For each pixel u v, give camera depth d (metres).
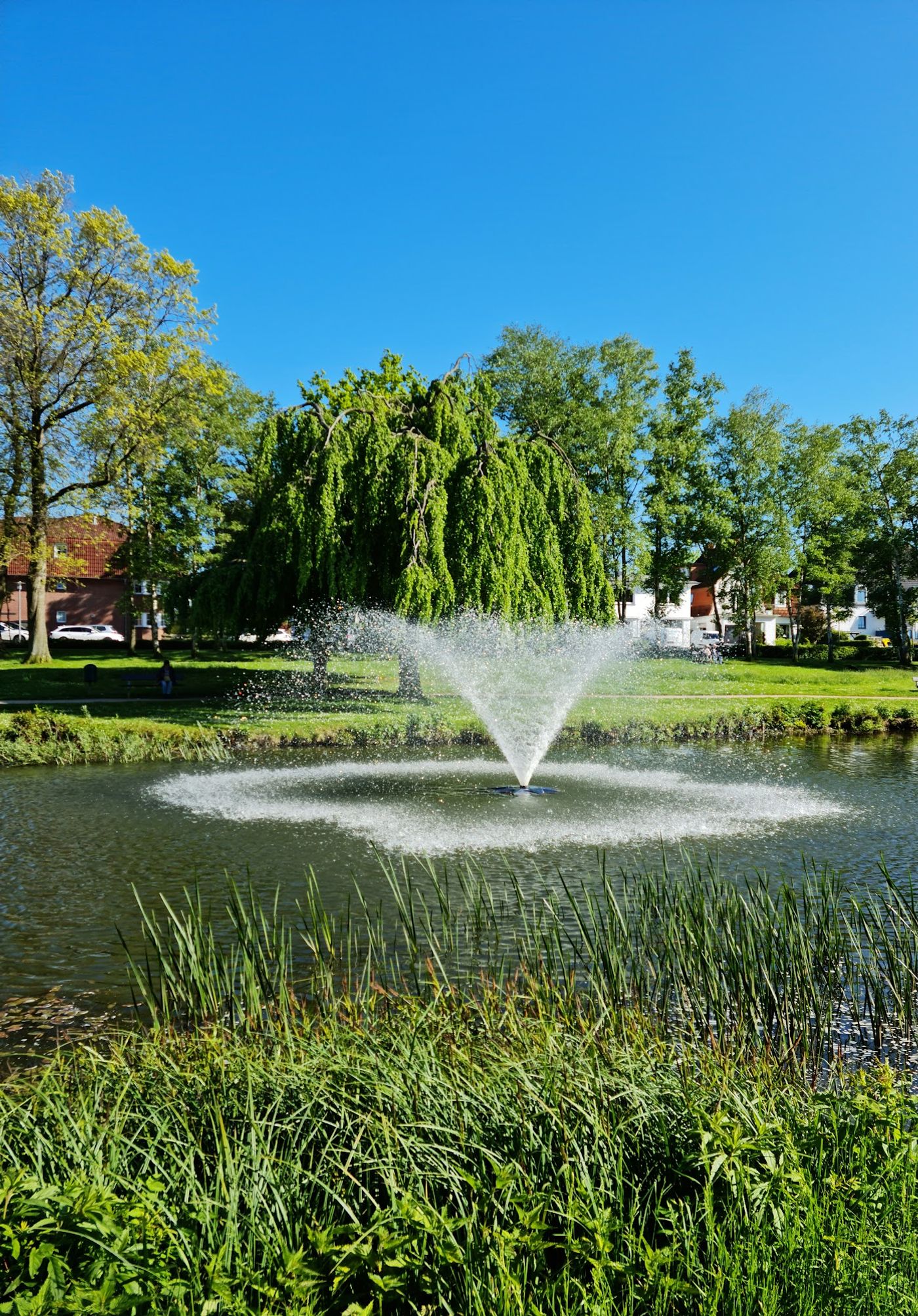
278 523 23.78
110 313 30.38
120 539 44.41
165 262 29.92
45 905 8.23
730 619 52.25
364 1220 3.00
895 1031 5.82
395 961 6.64
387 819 12.01
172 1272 2.38
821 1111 3.44
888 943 6.26
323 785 14.73
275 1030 4.94
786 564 46.44
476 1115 3.59
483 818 12.11
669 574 47.00
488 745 19.81
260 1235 2.66
